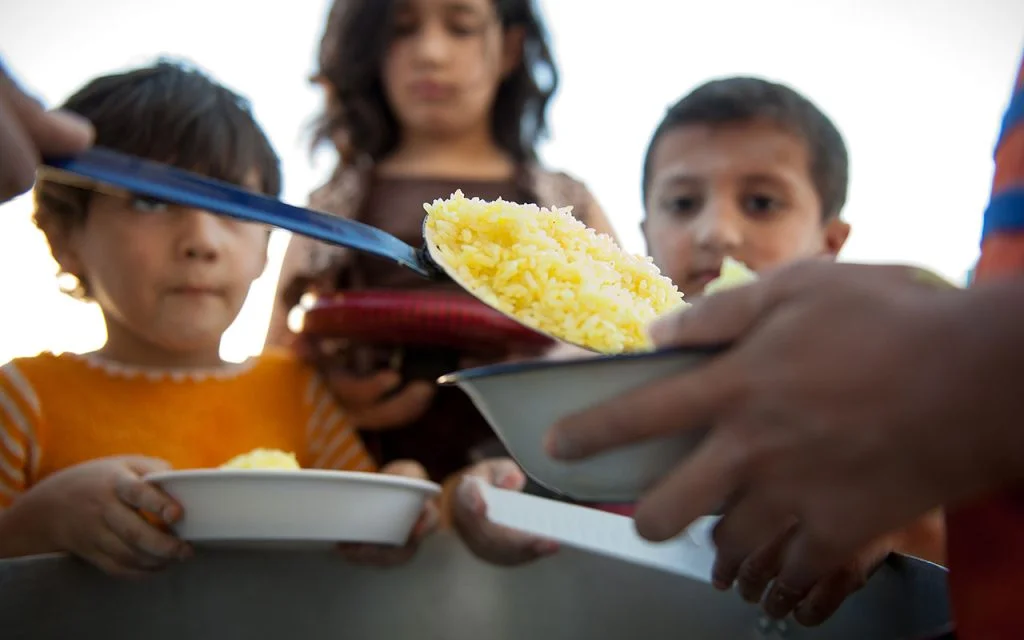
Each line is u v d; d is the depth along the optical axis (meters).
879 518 0.35
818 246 1.46
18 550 0.68
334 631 0.66
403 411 1.07
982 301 0.33
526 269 0.55
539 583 0.66
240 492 0.65
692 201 1.36
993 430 0.32
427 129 1.49
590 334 0.52
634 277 0.61
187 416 1.13
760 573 0.54
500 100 1.59
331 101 1.59
